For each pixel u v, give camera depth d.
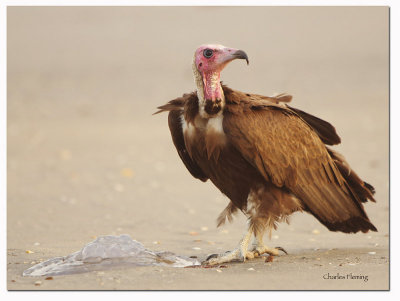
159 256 13.47
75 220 19.41
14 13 73.06
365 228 15.00
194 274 12.36
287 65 55.44
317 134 14.80
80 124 40.06
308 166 14.03
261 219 13.69
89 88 51.03
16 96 48.88
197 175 15.49
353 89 47.50
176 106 14.12
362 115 39.34
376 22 66.50
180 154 15.00
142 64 57.94
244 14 70.31
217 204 21.94
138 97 47.91
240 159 13.54
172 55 60.31
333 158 14.90
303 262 13.59
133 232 17.86
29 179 26.25
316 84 49.25
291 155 13.73
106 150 32.75
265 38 63.59
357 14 68.50
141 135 36.72
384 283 11.79
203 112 13.52
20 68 57.66
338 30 64.81
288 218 14.19
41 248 15.35
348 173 14.71
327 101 43.88
